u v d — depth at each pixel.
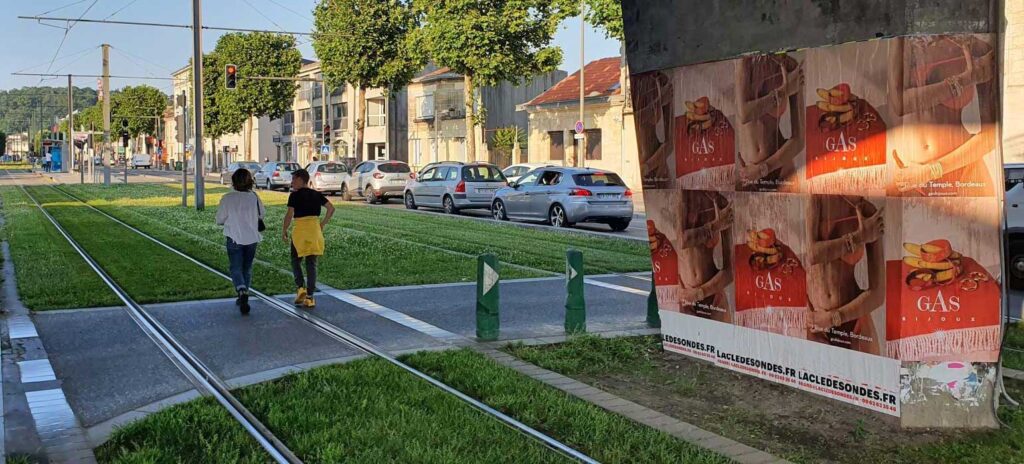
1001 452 5.22
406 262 14.23
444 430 5.39
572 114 45.22
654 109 7.74
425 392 6.30
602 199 21.33
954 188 5.57
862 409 6.07
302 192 10.34
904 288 5.68
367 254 15.25
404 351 7.93
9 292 11.08
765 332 6.84
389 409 5.88
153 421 5.61
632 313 10.08
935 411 5.70
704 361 7.50
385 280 12.30
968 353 5.65
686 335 7.69
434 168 28.50
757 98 6.69
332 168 38.75
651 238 7.98
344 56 47.16
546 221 22.22
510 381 6.67
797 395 6.48
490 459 4.91
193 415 5.77
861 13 5.79
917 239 5.63
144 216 24.11
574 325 8.72
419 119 62.62
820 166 6.21
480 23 37.06
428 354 7.59
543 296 11.24
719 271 7.27
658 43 7.59
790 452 5.27
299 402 6.04
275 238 18.09
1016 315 10.19
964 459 5.11
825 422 5.86
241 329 8.98
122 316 9.60
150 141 110.38
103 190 40.75
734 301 7.14
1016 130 25.09
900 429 5.70
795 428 5.74
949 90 5.52
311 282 10.40
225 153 102.19
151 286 11.49
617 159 42.41
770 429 5.73
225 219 9.99
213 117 71.00
